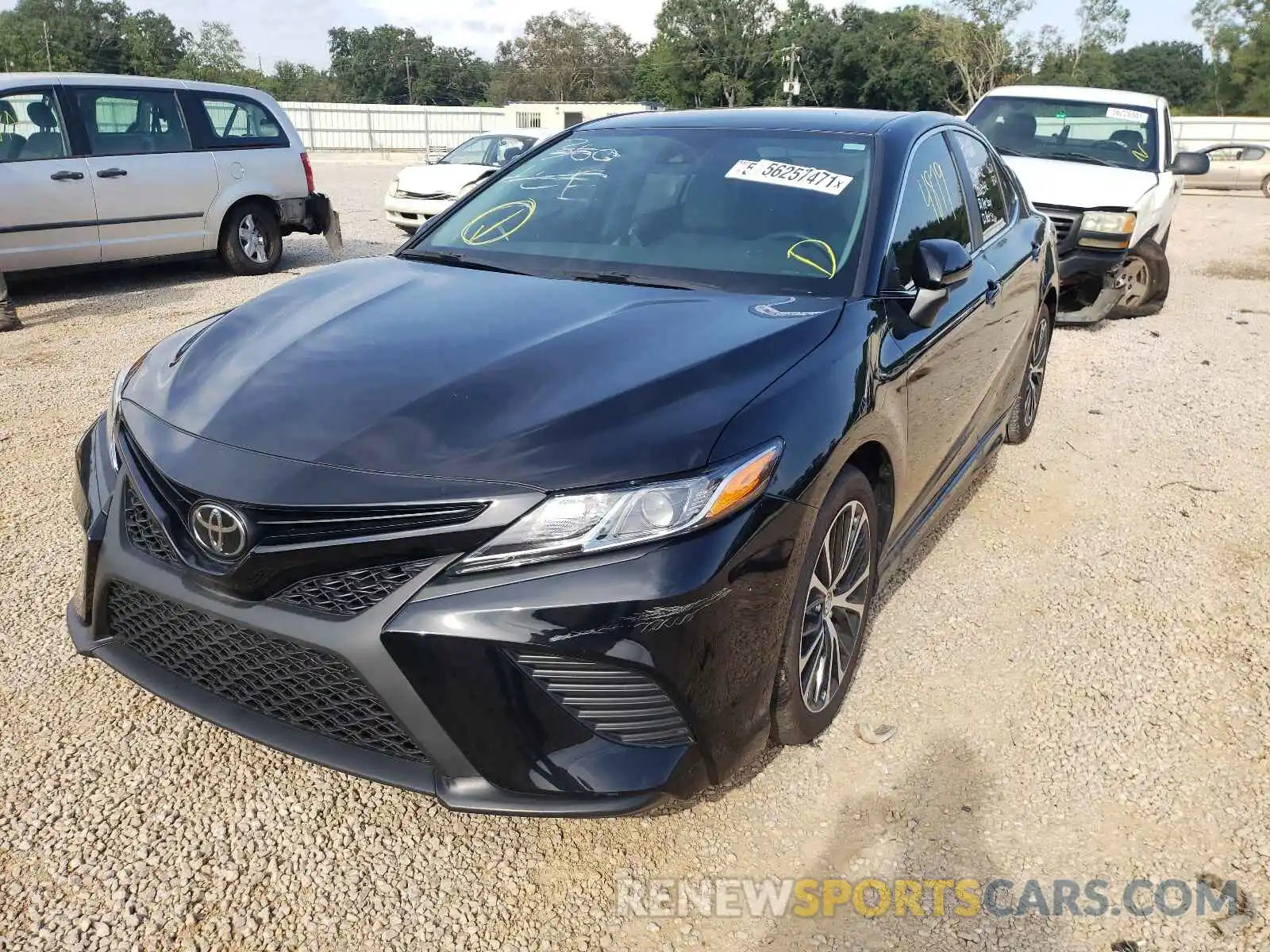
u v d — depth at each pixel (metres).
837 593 2.75
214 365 2.59
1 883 2.25
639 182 3.51
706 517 2.10
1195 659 3.32
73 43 78.00
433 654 2.01
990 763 2.79
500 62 102.19
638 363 2.40
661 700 2.10
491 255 3.35
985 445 4.23
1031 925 2.25
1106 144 8.66
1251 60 61.62
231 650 2.23
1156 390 6.35
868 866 2.42
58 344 6.78
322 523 2.06
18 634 3.21
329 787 2.61
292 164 9.71
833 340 2.64
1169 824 2.57
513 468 2.07
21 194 7.91
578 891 2.32
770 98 75.12
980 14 58.06
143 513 2.35
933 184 3.62
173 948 2.11
